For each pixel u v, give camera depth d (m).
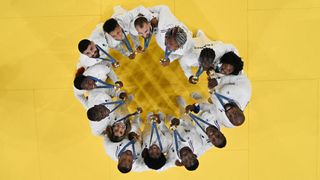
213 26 3.19
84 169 3.28
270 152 3.33
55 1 3.13
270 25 3.21
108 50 2.79
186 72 2.85
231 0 3.17
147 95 3.23
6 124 3.23
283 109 3.29
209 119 2.71
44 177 3.28
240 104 2.58
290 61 3.24
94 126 2.66
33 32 3.15
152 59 3.20
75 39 3.17
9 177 3.28
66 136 3.26
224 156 3.31
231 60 2.38
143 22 2.41
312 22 3.21
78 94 2.83
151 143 2.63
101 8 3.15
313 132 3.32
